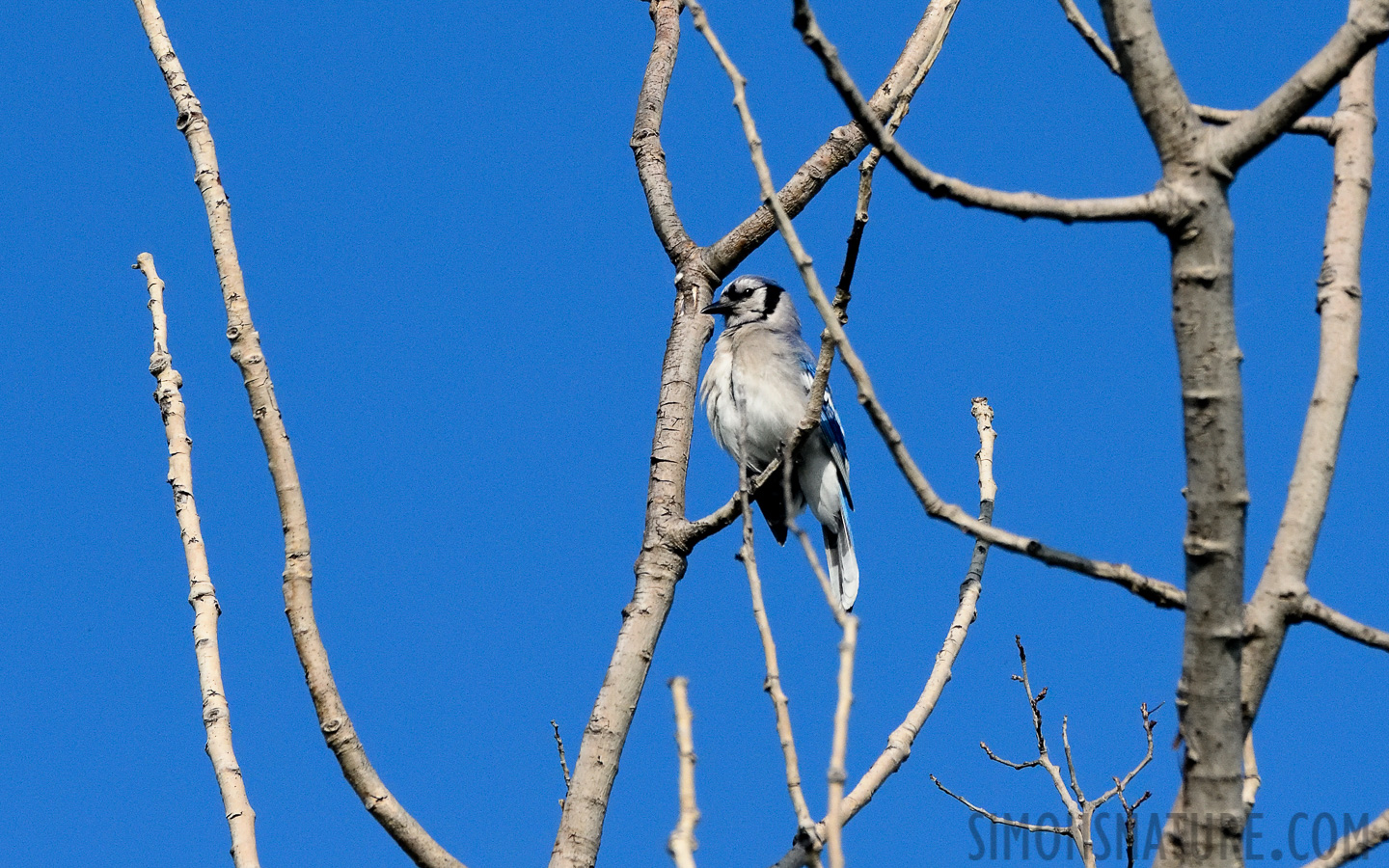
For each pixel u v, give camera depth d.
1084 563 4.89
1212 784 4.51
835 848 4.34
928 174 4.59
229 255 7.16
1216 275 4.50
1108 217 4.58
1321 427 5.08
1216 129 4.55
